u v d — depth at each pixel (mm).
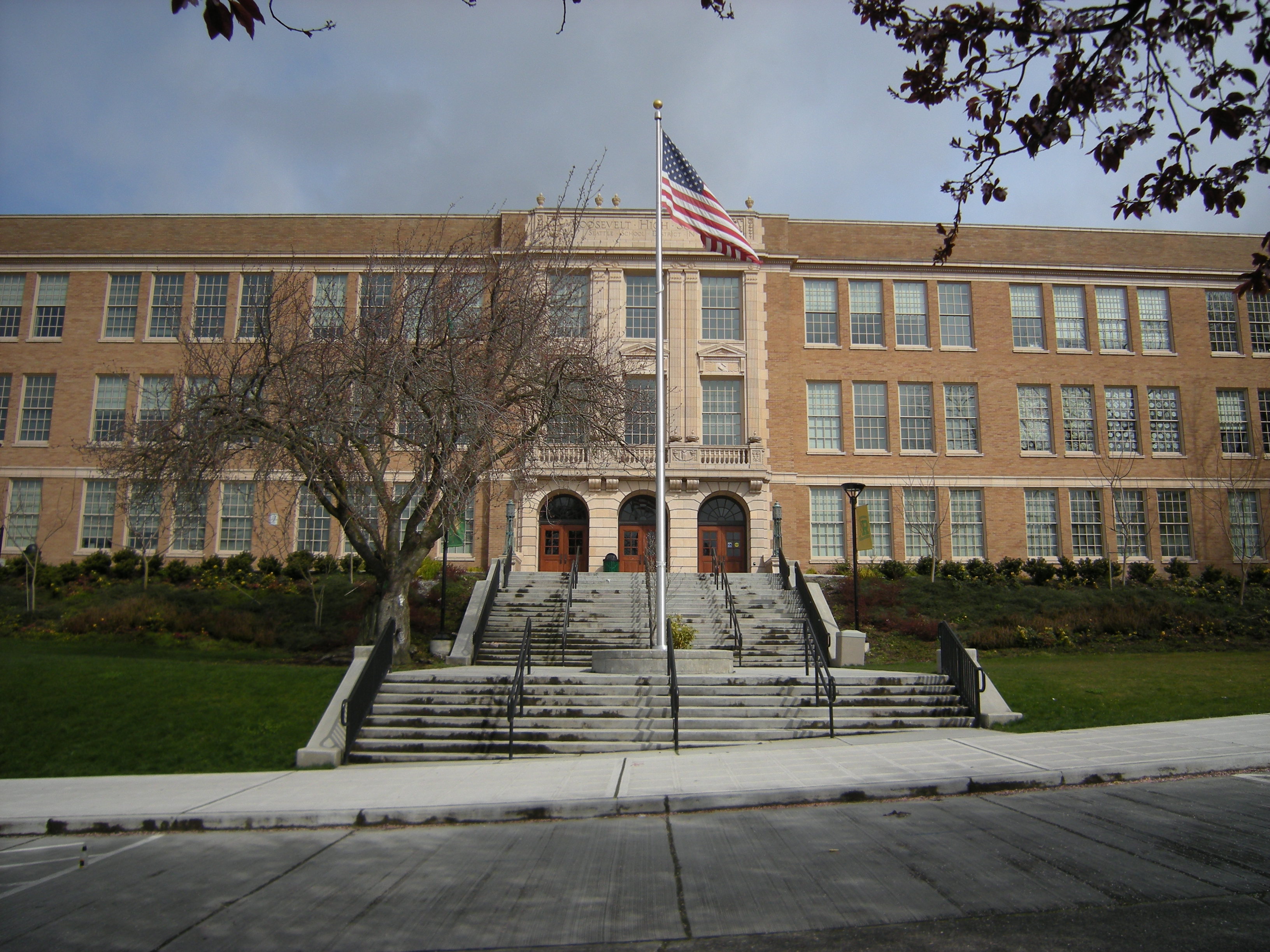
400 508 19766
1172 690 15688
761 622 23453
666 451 32625
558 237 27203
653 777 10234
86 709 14852
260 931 5738
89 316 35750
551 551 33469
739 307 35500
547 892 6340
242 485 33938
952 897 5891
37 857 7930
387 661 15688
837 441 35719
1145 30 5484
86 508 34469
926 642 24203
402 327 18969
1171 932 5148
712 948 5172
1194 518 35812
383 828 8648
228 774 11930
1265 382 37188
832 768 10367
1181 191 6238
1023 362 36625
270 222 36250
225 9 4953
